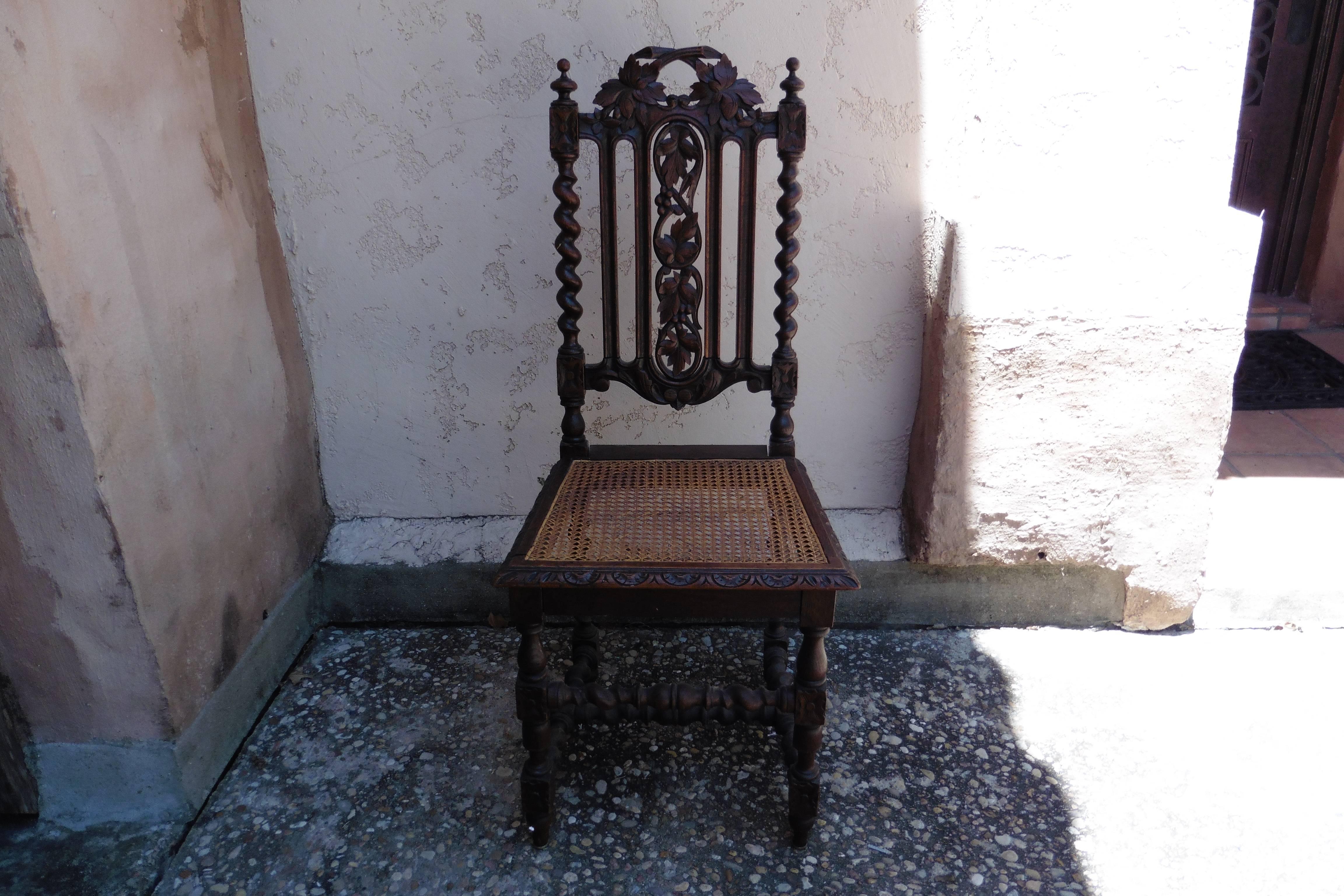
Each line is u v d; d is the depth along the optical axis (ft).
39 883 4.88
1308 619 6.94
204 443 5.51
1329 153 12.26
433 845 5.17
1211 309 5.98
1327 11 11.68
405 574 7.06
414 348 6.72
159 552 5.02
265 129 6.17
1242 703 6.19
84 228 4.46
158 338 5.04
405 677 6.57
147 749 5.16
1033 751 5.82
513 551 4.79
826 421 6.91
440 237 6.41
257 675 6.14
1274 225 12.95
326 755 5.82
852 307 6.59
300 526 6.81
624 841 5.19
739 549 4.79
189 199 5.37
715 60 5.97
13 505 4.56
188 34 5.38
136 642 4.91
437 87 6.05
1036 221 5.96
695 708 4.98
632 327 6.61
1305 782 5.51
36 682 5.00
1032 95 5.79
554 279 6.51
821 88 6.02
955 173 6.11
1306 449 8.98
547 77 6.01
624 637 6.99
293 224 6.41
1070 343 6.10
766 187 6.25
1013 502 6.56
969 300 6.02
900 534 7.06
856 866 5.02
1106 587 6.89
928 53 5.92
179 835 5.20
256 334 6.13
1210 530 7.41
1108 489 6.52
